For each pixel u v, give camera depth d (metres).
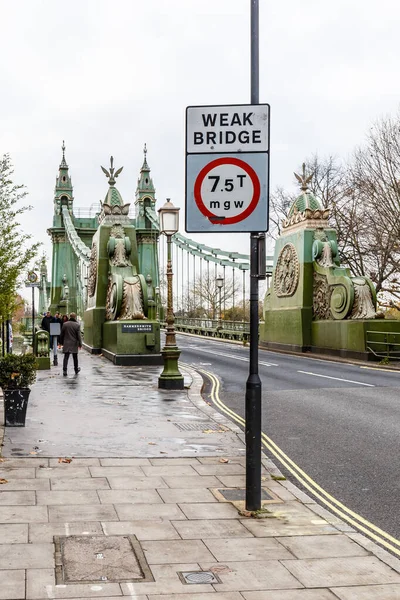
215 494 7.47
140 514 6.69
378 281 38.06
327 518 6.68
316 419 12.99
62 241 66.62
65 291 58.75
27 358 11.55
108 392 16.31
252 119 6.81
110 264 28.27
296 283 32.31
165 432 11.21
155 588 4.89
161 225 16.88
